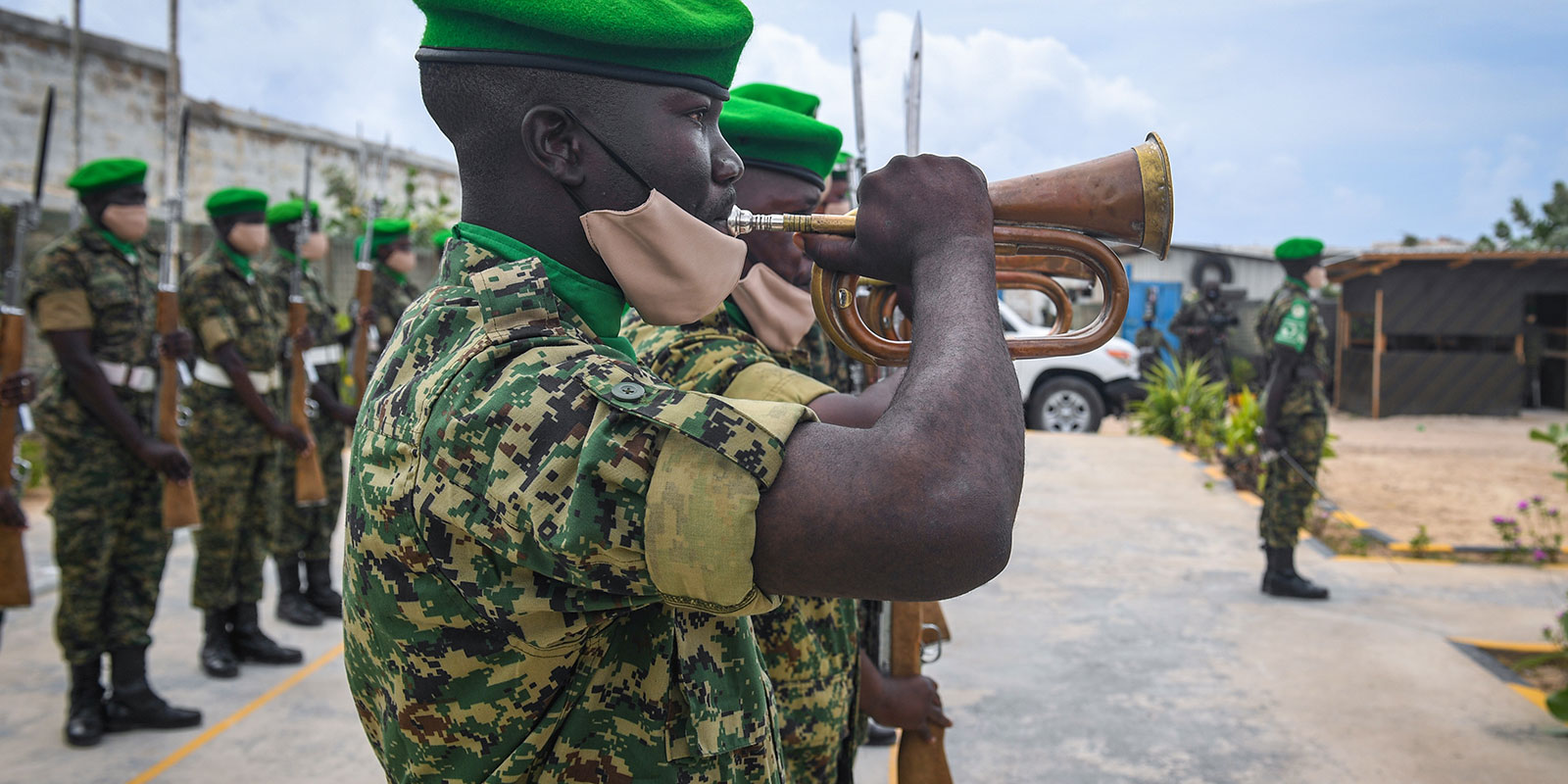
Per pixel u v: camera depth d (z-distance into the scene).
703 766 0.91
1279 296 5.07
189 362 4.28
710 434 0.72
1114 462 8.62
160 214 9.16
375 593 0.84
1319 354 4.97
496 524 0.75
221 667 4.16
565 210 0.90
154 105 11.55
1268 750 3.33
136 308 3.67
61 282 3.45
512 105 0.88
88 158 10.88
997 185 1.02
